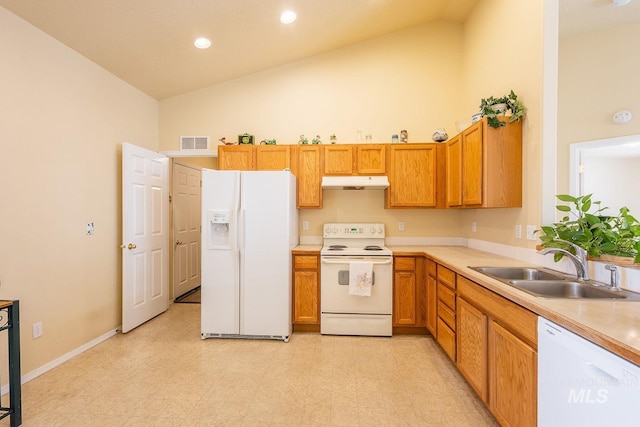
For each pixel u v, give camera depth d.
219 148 3.56
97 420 1.83
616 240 1.70
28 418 1.84
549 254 2.10
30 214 2.29
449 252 3.05
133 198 3.20
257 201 3.02
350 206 3.75
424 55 3.70
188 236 4.69
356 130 3.74
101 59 2.88
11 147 2.16
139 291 3.31
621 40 1.83
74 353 2.64
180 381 2.26
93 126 2.90
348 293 3.11
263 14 2.79
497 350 1.70
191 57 3.21
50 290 2.44
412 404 2.01
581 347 1.08
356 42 3.73
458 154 3.00
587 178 1.96
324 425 1.81
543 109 2.16
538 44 2.21
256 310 3.02
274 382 2.26
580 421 1.08
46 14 2.24
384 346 2.90
